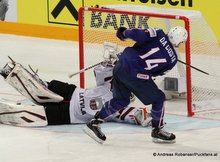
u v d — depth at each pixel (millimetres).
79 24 16750
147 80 13328
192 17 16453
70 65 21297
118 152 13180
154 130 13766
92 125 13680
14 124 15062
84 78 17250
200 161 12578
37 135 14336
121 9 17641
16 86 15234
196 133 14406
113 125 15055
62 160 12703
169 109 16438
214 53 16359
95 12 17188
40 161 12672
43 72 20500
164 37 13320
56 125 15023
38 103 15250
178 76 17062
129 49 13484
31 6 25047
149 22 17203
